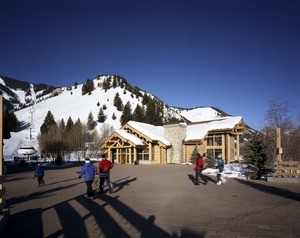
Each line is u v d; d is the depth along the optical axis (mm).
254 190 15484
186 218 9117
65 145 82188
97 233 7582
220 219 8945
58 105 198625
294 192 14680
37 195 14555
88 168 13156
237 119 45375
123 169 33219
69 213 10047
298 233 7426
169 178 22531
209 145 45656
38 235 7461
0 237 7289
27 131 142875
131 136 46656
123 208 10828
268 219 8898
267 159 22422
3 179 8578
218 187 16875
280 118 29312
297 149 28281
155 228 8000
